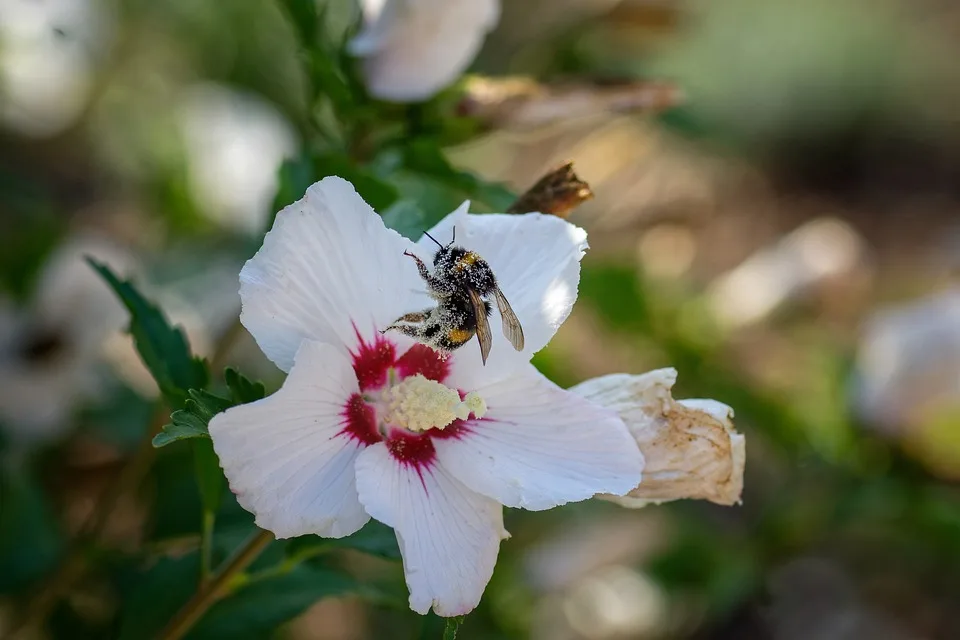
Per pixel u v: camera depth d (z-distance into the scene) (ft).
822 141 4.82
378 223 1.31
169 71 3.51
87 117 3.08
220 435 1.24
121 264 2.04
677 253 2.84
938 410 2.01
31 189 2.37
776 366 2.66
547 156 3.68
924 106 4.94
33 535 1.81
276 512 1.26
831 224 2.54
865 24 5.01
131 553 1.77
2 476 1.82
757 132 4.78
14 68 2.29
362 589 1.57
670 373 1.37
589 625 2.28
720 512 2.53
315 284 1.30
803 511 2.13
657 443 1.36
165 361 1.48
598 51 2.06
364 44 1.59
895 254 4.30
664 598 2.31
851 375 2.14
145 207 2.65
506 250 1.37
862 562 2.71
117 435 1.99
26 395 1.95
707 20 4.77
